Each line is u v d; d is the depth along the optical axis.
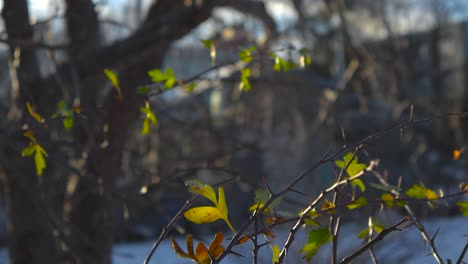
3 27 5.58
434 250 1.98
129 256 4.07
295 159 10.13
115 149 4.24
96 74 5.36
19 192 6.01
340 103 7.87
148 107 3.13
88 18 5.61
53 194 5.66
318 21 8.87
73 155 4.36
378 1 11.69
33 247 6.23
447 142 13.70
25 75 5.27
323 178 8.98
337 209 1.91
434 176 10.23
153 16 5.88
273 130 10.59
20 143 3.82
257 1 6.21
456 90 24.11
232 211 7.46
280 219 1.92
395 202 1.89
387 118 10.98
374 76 8.81
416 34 21.05
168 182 3.72
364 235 2.08
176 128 7.73
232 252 1.78
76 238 5.53
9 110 5.41
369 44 10.09
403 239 7.22
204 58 10.00
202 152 7.68
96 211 5.54
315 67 11.53
